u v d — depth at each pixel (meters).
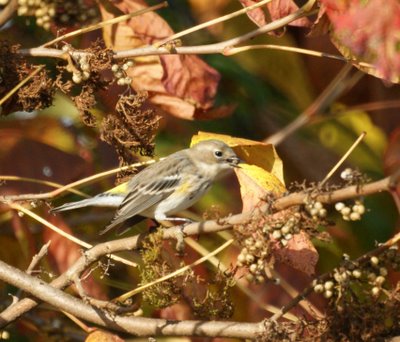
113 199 12.38
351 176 8.23
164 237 9.58
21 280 10.27
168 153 14.94
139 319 9.98
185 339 12.64
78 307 10.13
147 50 10.66
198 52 10.70
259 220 8.76
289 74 15.40
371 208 14.85
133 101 10.35
